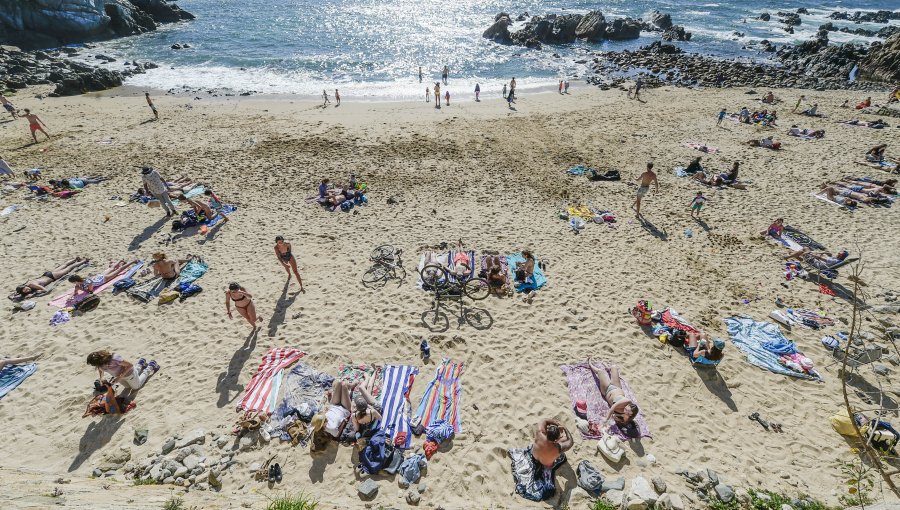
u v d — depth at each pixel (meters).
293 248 13.80
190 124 25.59
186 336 10.40
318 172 19.16
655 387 9.27
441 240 14.20
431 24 60.44
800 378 9.63
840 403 9.05
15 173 18.58
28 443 7.93
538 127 25.44
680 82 36.62
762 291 12.35
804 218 15.87
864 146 21.88
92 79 34.06
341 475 7.41
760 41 52.50
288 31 54.88
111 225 14.90
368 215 15.71
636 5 76.81
